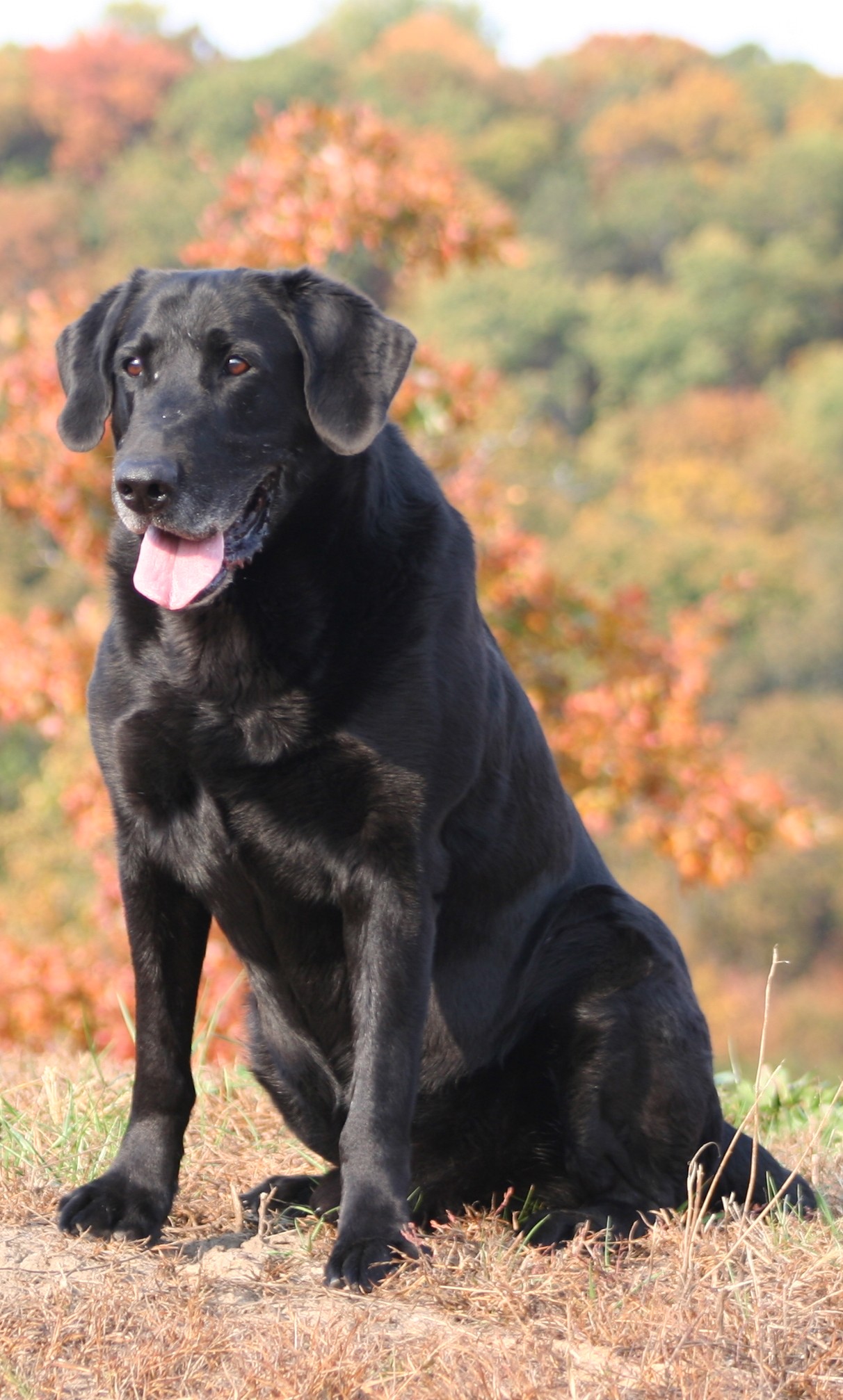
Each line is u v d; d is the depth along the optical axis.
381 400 4.58
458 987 4.80
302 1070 4.84
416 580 4.54
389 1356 3.49
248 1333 3.60
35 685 12.25
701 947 53.53
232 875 4.52
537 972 4.91
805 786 60.22
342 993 4.65
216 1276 3.94
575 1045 4.75
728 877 12.55
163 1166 4.35
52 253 83.81
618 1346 3.54
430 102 128.88
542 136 126.25
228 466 4.49
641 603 13.00
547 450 81.00
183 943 4.62
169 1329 3.54
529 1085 4.84
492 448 13.81
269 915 4.57
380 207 13.52
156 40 120.75
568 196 119.44
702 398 95.38
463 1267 3.98
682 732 12.47
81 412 4.92
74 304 12.83
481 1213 4.75
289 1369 3.36
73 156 104.00
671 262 110.81
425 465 5.04
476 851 4.78
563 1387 3.35
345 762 4.38
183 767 4.47
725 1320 3.59
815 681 68.50
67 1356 3.48
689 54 138.25
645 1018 4.72
